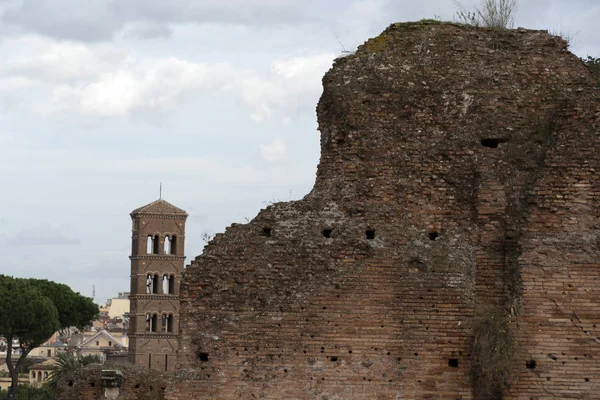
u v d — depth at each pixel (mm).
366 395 32469
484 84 34844
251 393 32562
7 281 133625
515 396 31797
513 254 33094
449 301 32844
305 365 32625
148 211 186125
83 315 147125
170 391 32625
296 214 34000
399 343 32719
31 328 129375
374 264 33156
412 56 35188
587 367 32031
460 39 35375
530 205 33062
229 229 34031
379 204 33906
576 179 33062
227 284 33375
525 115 34625
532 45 35312
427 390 32469
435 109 34656
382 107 34625
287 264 33406
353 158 34344
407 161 34219
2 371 163500
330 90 35062
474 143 34281
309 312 32875
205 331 33062
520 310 32250
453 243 33562
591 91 34094
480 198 33688
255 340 32812
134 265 185250
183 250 186750
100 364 43000
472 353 32375
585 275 32469
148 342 181250
